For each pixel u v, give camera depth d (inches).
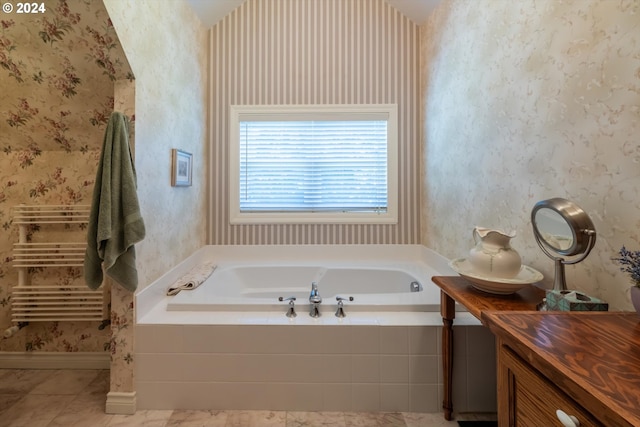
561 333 26.2
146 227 63.5
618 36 35.0
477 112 67.6
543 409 23.9
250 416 57.9
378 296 70.4
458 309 64.7
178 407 58.9
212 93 103.2
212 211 104.3
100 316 71.3
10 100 62.0
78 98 62.2
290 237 105.1
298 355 59.1
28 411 58.6
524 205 52.1
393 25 102.6
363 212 105.2
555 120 44.8
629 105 33.9
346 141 104.8
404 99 102.9
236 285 94.5
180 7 80.4
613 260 35.8
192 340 58.8
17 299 69.6
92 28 51.1
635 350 23.2
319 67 103.0
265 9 102.9
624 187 34.5
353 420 57.3
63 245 70.8
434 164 92.9
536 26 48.7
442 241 87.7
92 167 72.4
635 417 16.3
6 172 71.8
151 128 65.2
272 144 104.9
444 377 57.4
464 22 73.3
